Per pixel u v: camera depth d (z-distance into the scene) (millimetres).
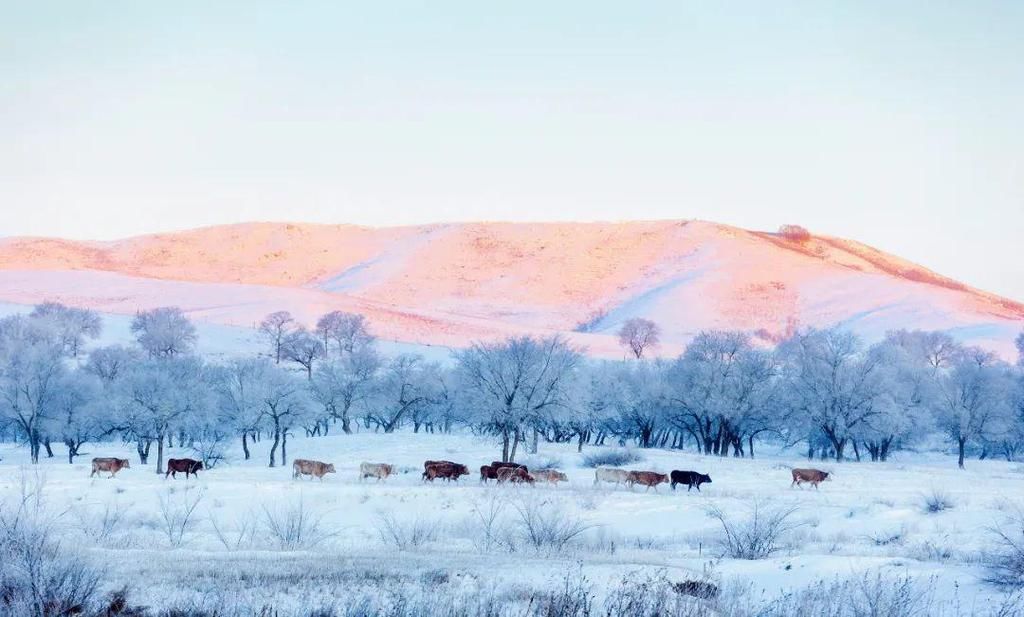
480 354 59281
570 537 21484
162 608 10281
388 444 72125
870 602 12242
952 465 73500
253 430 63062
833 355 71125
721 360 75312
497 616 10188
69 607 10086
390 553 17578
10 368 63625
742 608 12141
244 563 14406
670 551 20812
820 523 28250
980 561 17719
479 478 45219
